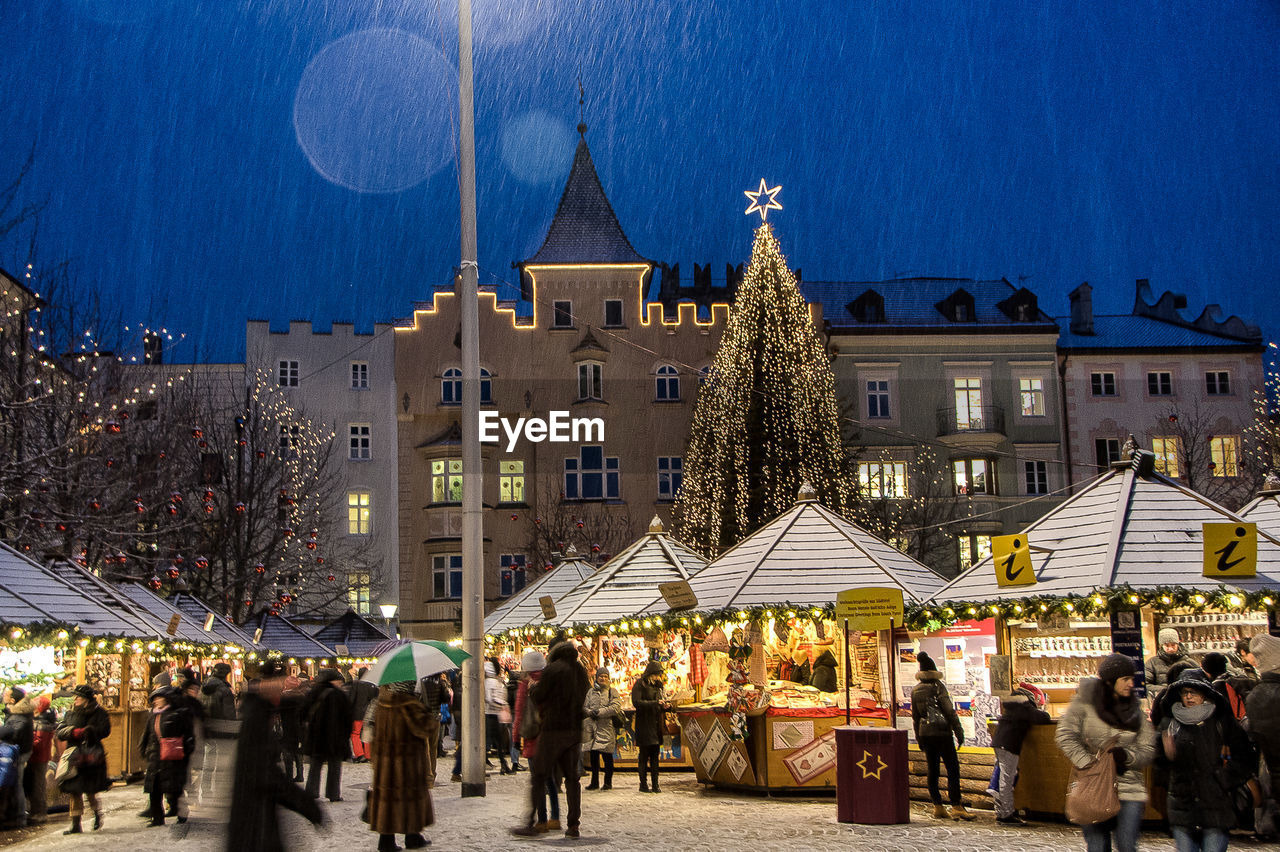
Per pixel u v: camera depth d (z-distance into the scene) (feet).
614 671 75.05
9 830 47.21
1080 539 49.44
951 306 168.55
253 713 24.90
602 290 165.68
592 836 39.81
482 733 55.31
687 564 80.18
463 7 59.41
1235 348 165.37
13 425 82.48
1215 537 45.21
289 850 24.88
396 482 166.20
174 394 122.42
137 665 71.87
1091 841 28.99
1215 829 28.91
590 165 174.29
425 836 40.55
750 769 53.67
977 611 48.91
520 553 159.12
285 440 153.17
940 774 50.44
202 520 112.57
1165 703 30.01
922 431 161.58
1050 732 43.01
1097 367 165.07
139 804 56.24
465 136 58.75
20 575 59.72
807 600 59.16
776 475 132.26
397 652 37.24
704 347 165.17
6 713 51.08
